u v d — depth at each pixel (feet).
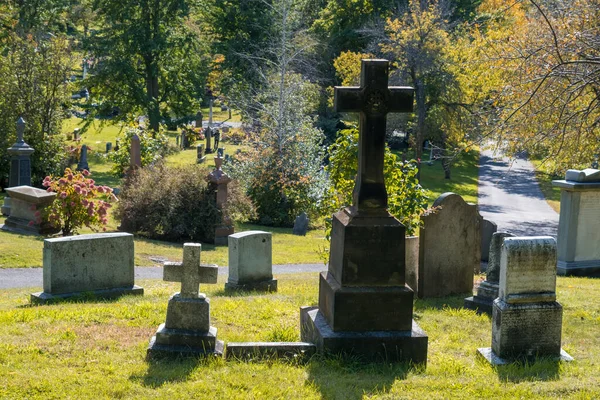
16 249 66.13
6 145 131.85
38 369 26.89
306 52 171.63
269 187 110.32
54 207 74.33
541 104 62.28
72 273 43.60
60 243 43.09
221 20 218.79
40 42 141.28
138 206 86.69
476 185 182.39
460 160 206.90
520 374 27.66
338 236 29.78
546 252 29.58
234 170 114.21
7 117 132.87
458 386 25.82
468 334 35.42
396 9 198.39
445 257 46.42
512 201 161.58
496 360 29.58
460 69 149.69
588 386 25.73
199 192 86.89
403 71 157.58
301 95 128.67
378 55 173.78
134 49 188.55
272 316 36.99
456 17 189.06
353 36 202.59
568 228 62.39
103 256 44.60
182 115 208.23
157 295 45.24
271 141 114.32
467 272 47.32
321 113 195.00
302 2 211.61
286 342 30.01
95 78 187.52
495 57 69.05
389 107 28.86
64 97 140.56
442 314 40.09
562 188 62.49
